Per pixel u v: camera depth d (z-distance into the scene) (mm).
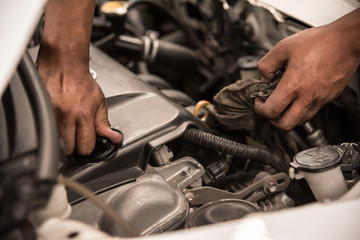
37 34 1425
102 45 1740
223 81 1854
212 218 752
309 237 576
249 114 1057
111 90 1120
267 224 579
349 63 957
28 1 635
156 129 968
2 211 490
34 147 568
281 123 1014
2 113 666
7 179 513
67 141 891
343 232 588
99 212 806
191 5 2154
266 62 1037
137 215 804
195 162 959
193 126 1019
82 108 896
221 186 1044
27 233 518
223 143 977
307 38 968
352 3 1240
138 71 1841
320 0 1271
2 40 619
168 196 835
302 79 955
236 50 1647
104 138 929
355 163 886
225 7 1598
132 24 2092
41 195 497
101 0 2076
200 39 2166
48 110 641
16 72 754
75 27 946
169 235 568
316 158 842
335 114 1276
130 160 933
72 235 577
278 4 1307
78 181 880
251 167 1059
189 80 2027
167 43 1848
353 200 621
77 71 930
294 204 1071
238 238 563
